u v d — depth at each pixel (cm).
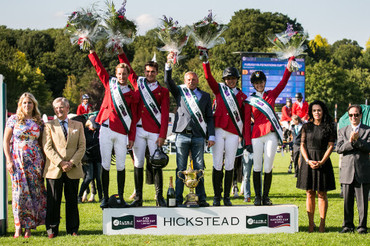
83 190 1012
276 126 734
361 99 6291
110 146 721
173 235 679
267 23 6662
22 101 690
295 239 641
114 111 716
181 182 779
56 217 679
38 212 701
